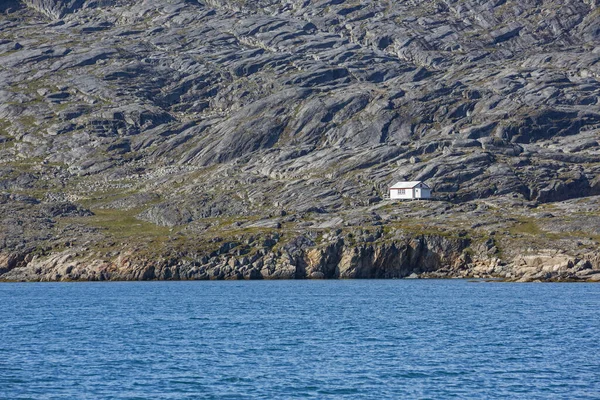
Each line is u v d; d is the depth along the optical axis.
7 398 180.12
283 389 186.88
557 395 180.25
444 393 182.38
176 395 181.88
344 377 199.50
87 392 185.12
